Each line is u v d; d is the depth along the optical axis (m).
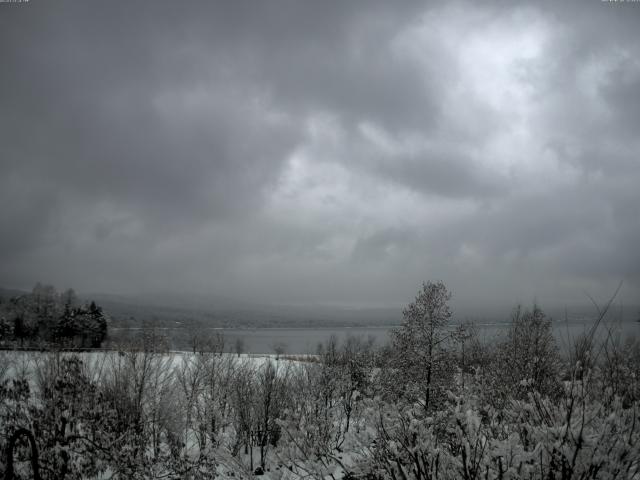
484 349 16.50
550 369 11.35
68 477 10.04
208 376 21.06
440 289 15.70
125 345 20.55
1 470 9.25
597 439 4.79
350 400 16.73
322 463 7.95
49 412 10.88
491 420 6.66
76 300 79.00
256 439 17.22
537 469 5.10
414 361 15.05
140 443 12.26
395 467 6.01
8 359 15.91
